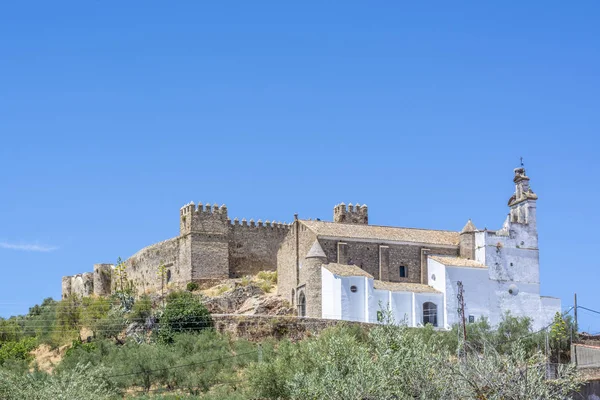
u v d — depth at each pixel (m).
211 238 140.88
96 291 162.75
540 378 53.19
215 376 92.81
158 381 94.62
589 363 75.88
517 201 125.19
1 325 132.38
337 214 137.50
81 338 119.12
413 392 56.56
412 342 62.44
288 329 107.56
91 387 82.62
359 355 62.81
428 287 117.00
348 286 110.94
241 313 120.25
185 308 110.62
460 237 123.38
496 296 119.19
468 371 54.53
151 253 151.00
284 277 124.81
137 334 112.94
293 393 64.44
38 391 78.62
